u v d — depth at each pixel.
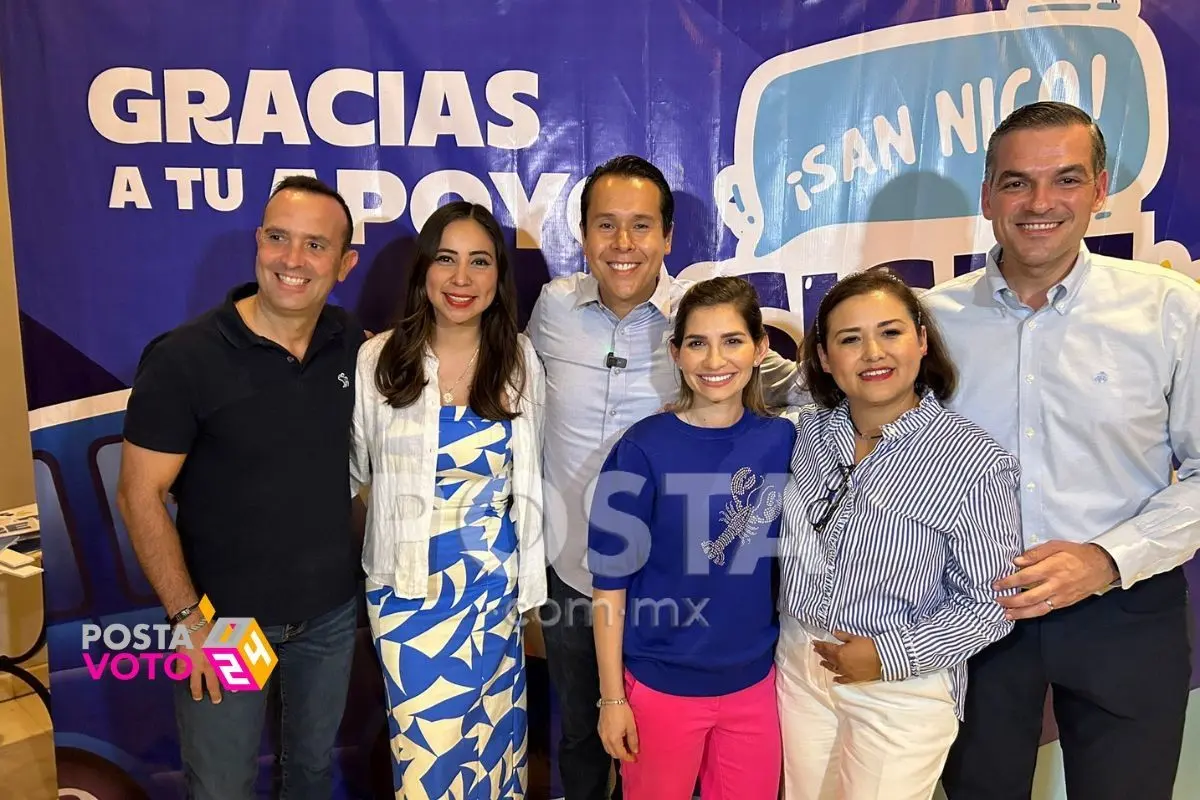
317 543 1.53
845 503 1.40
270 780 1.97
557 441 1.69
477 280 1.47
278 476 1.48
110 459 1.87
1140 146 1.94
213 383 1.42
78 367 1.84
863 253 1.96
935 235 1.96
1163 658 1.45
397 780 1.60
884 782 1.35
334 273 1.48
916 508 1.34
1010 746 1.51
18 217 1.79
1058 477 1.44
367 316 1.90
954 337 1.51
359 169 1.85
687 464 1.47
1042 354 1.44
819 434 1.48
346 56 1.81
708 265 1.95
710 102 1.89
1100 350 1.42
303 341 1.52
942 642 1.31
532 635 2.01
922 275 1.97
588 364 1.65
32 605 2.57
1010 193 1.37
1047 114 1.34
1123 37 1.91
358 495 1.92
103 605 1.90
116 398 1.85
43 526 1.87
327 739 1.66
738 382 1.44
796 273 1.96
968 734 1.53
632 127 1.89
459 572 1.55
